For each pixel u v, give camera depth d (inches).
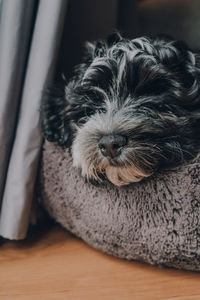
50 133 38.1
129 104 33.0
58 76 46.3
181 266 34.7
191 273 35.1
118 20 54.7
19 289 33.7
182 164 33.5
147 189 34.1
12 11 36.1
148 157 31.5
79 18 46.7
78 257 38.7
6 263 37.8
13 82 37.2
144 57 32.9
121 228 35.4
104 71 34.1
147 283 33.9
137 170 31.9
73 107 36.7
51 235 43.3
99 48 37.9
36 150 38.6
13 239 39.9
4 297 32.7
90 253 39.4
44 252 39.7
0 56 37.2
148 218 34.2
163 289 32.9
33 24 38.7
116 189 35.5
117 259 38.1
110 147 30.8
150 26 61.7
